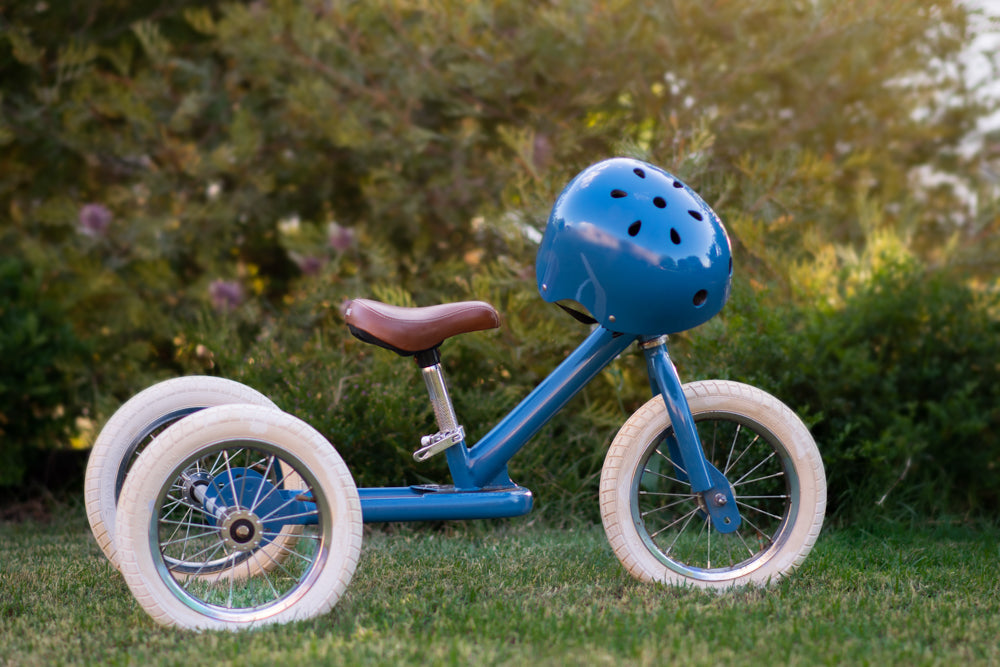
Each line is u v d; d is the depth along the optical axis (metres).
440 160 5.25
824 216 5.01
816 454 2.67
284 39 5.19
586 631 2.16
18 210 5.39
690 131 4.63
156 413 2.67
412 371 4.03
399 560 3.05
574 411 4.37
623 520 2.64
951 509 4.06
